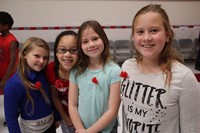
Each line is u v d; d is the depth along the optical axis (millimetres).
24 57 1260
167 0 5195
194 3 5375
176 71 885
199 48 4973
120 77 1107
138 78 997
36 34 4777
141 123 954
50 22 4781
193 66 5172
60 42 1241
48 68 1352
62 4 4734
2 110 2902
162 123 909
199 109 885
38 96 1273
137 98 970
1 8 4480
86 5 4863
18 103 1241
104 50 1205
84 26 1161
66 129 1479
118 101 1165
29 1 4559
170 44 958
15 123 1241
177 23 5398
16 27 4633
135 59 1062
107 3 4953
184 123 899
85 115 1195
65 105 1412
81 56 1225
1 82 2465
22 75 1226
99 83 1159
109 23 5082
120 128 2016
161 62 957
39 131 1338
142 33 935
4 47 2432
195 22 5480
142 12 940
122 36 5215
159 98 894
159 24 901
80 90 1212
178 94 869
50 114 1377
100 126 1127
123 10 5074
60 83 1312
